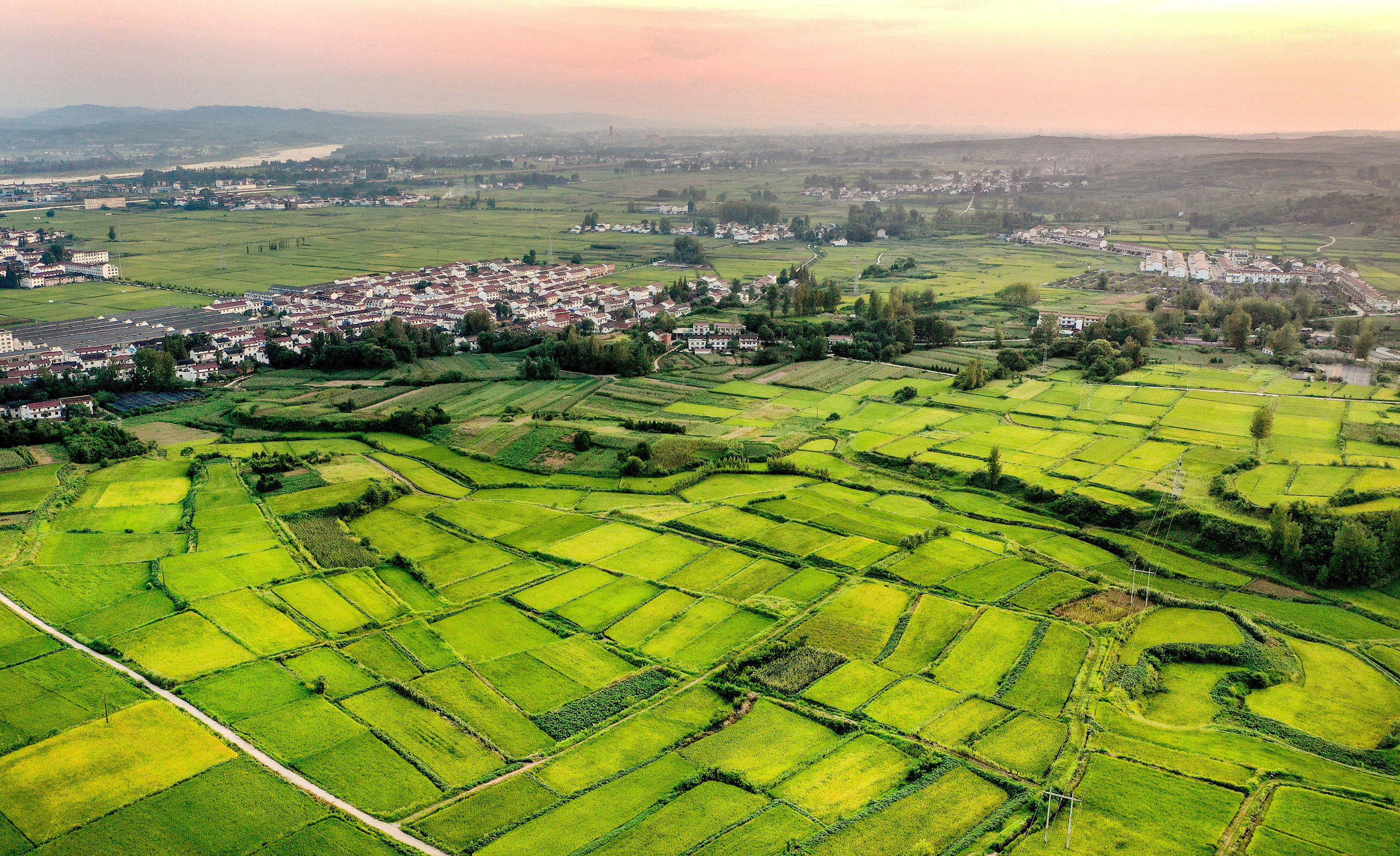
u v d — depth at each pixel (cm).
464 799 9831
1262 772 10119
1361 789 9819
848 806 9681
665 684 12125
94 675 11819
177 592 14138
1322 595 14712
